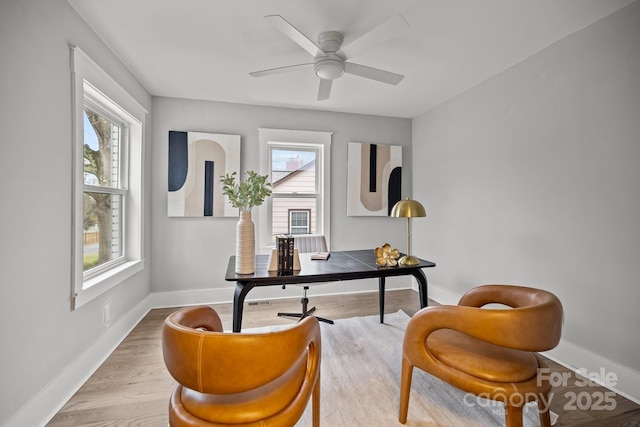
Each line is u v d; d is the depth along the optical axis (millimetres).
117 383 1836
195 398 1042
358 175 3779
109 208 2500
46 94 1529
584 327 1979
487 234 2785
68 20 1714
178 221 3254
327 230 3691
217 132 3348
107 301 2203
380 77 2168
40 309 1489
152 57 2379
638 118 1699
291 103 3426
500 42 2160
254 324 2770
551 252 2191
